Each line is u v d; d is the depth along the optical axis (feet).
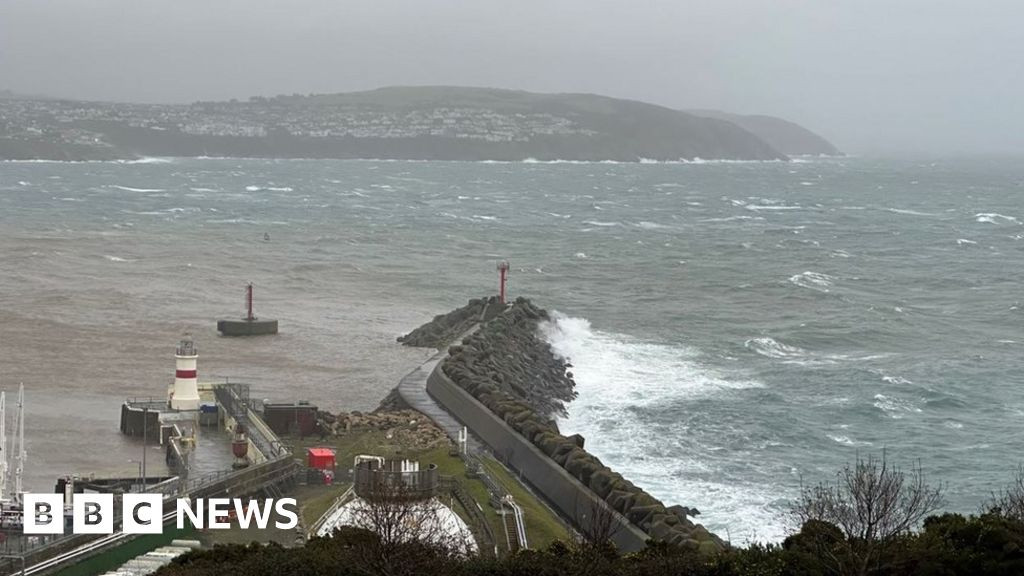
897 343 280.10
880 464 173.78
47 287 324.39
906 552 87.04
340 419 169.07
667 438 183.93
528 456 143.64
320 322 286.05
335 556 86.12
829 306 338.13
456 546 88.89
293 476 137.49
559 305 329.72
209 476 132.26
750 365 246.06
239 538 116.06
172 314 287.69
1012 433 193.98
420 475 93.71
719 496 156.04
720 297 355.36
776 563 87.51
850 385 224.33
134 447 153.69
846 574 85.76
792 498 154.81
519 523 115.85
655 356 254.68
